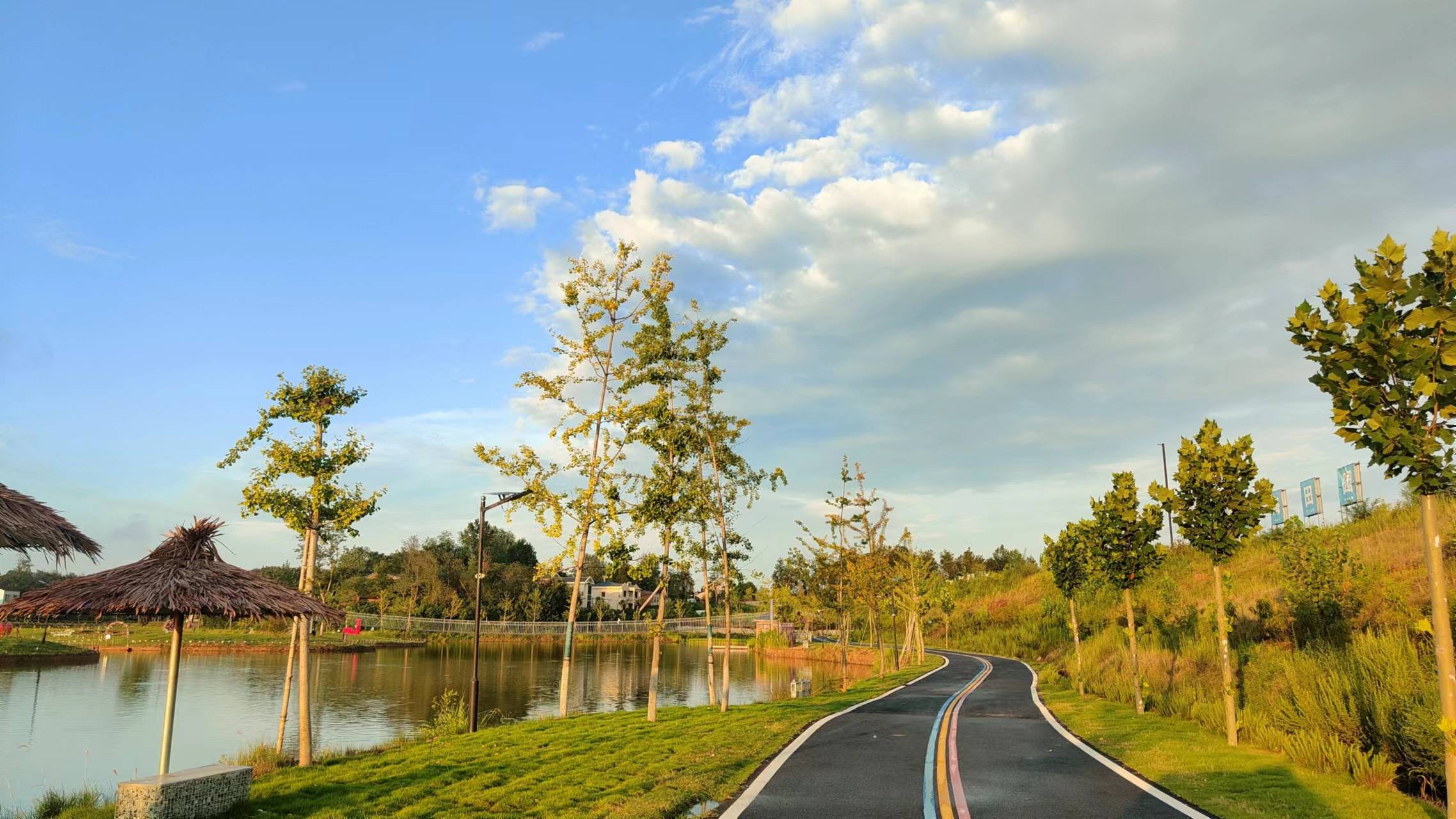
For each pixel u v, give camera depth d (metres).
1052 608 48.56
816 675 52.31
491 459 21.73
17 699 36.16
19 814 14.16
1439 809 9.97
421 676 49.91
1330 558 19.20
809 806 9.96
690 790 10.84
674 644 91.25
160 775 10.38
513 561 138.75
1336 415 8.53
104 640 73.50
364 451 17.66
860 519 38.09
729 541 22.91
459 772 13.11
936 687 28.47
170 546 11.56
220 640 75.88
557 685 45.16
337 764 14.77
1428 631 8.16
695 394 21.94
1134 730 16.50
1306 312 8.74
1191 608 27.80
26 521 10.59
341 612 12.47
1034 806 9.98
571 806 10.58
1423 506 8.22
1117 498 21.03
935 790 10.84
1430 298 7.80
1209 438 15.52
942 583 68.69
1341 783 11.44
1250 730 15.03
